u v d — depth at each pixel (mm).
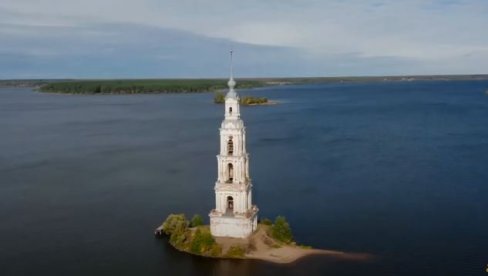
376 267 108375
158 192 170250
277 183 178500
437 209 147500
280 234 118562
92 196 167375
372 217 141000
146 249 119500
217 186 113875
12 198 167250
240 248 111500
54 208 154875
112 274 107500
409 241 123312
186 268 108062
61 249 121875
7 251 121312
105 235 130125
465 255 115125
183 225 124125
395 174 190875
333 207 150250
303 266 107500
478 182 177125
